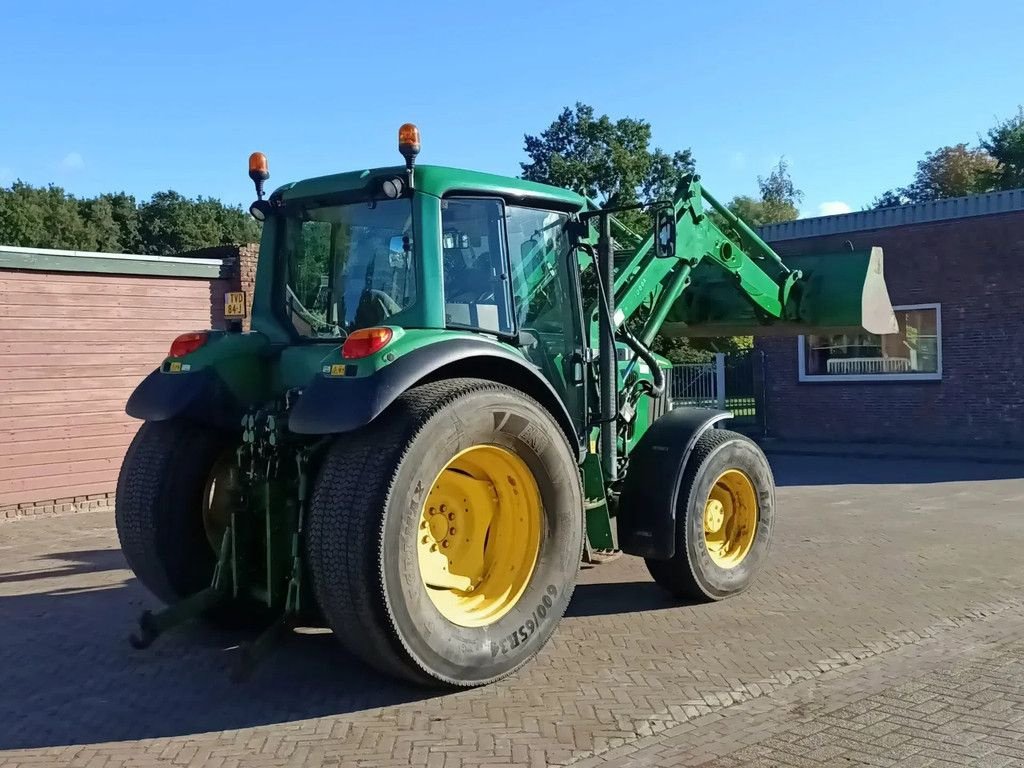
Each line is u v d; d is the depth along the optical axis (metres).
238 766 4.10
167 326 11.99
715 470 6.71
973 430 16.75
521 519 5.31
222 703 4.85
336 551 4.57
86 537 9.58
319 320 5.76
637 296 7.00
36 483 10.76
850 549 8.60
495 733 4.42
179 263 11.97
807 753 4.21
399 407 4.80
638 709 4.71
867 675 5.24
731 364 21.66
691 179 7.50
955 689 5.01
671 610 6.58
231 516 5.30
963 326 16.77
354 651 4.73
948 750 4.23
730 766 4.09
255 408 5.59
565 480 5.33
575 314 6.29
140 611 6.69
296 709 4.75
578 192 6.65
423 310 5.22
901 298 17.42
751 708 4.76
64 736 4.46
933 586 7.21
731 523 7.13
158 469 5.85
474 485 5.27
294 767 4.08
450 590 5.15
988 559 8.16
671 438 6.60
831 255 8.57
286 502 5.11
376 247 5.55
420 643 4.66
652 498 6.43
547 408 5.59
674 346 22.36
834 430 18.41
